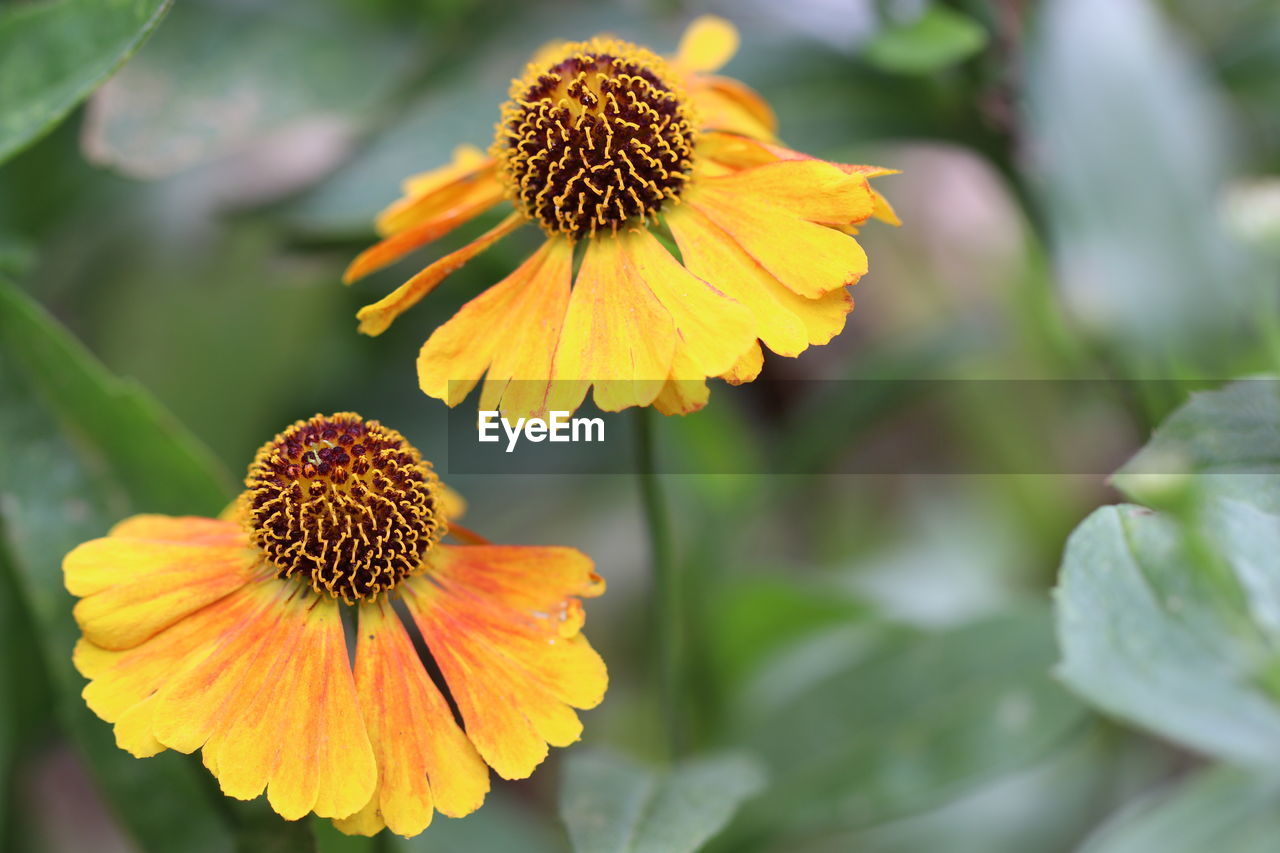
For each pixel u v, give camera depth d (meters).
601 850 0.35
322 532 0.35
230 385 0.46
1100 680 0.34
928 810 0.39
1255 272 0.41
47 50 0.37
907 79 0.43
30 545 0.37
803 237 0.35
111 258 0.47
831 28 0.44
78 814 0.46
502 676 0.34
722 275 0.35
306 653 0.34
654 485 0.37
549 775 0.46
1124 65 0.41
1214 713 0.34
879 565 0.52
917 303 0.58
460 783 0.34
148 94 0.43
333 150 0.48
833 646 0.44
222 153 0.46
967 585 0.50
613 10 0.44
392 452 0.35
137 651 0.34
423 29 0.44
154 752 0.34
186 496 0.38
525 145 0.36
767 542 0.56
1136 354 0.40
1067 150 0.41
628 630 0.48
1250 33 0.45
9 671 0.40
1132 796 0.43
